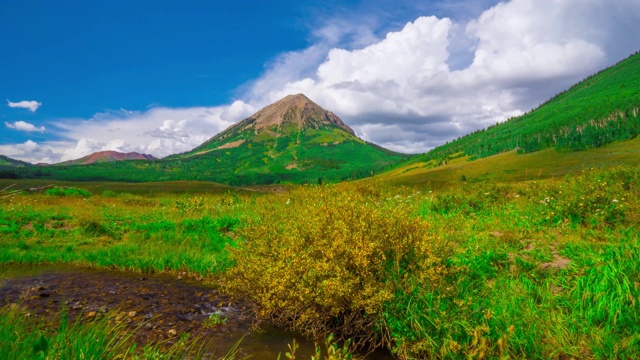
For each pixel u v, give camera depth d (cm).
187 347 436
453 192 1414
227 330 493
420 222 545
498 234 838
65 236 1107
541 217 981
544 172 11875
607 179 1198
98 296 604
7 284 653
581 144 16300
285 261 504
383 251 500
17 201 1841
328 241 502
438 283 483
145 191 6178
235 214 1478
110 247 973
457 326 430
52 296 592
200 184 11269
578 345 401
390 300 463
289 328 508
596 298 455
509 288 510
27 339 315
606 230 800
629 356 371
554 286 529
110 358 354
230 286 552
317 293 460
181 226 1227
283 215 749
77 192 2409
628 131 15888
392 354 446
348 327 477
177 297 620
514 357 395
